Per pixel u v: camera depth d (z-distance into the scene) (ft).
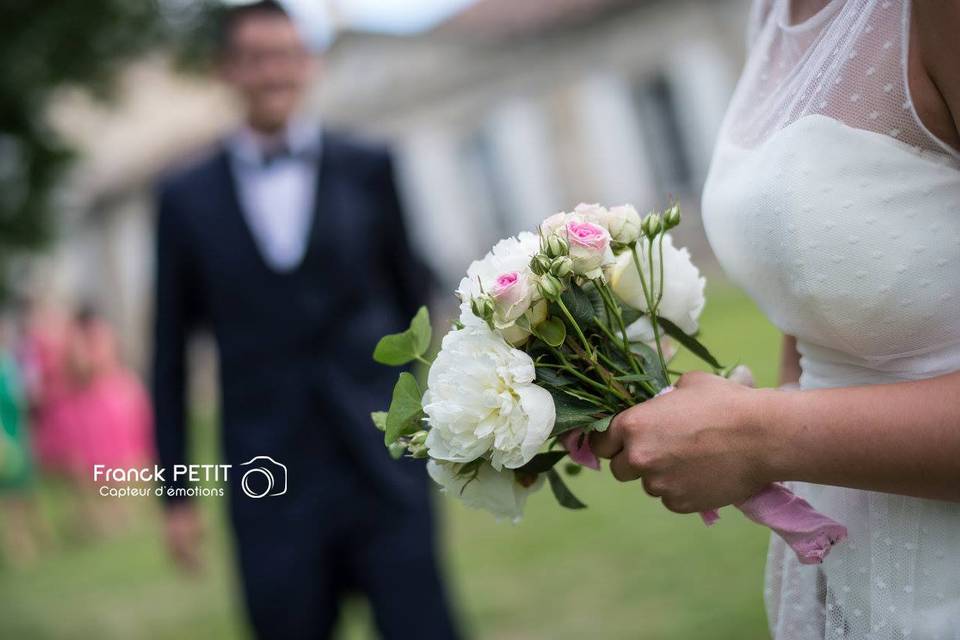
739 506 4.60
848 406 4.25
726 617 12.41
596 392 4.76
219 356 9.90
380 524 9.56
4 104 29.09
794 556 5.25
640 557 15.75
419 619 9.48
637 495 19.94
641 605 13.57
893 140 4.44
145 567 22.00
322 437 9.62
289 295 9.73
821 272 4.54
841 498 4.92
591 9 55.93
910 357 4.62
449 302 45.70
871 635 4.74
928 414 4.14
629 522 17.95
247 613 9.69
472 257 63.36
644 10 54.95
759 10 5.59
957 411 4.11
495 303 4.45
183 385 10.41
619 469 4.60
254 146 10.16
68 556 25.43
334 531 9.59
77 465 28.40
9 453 26.18
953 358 4.56
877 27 4.44
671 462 4.38
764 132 4.90
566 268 4.49
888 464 4.18
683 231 54.29
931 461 4.14
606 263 4.66
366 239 10.07
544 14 57.98
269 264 9.78
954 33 4.09
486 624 14.02
